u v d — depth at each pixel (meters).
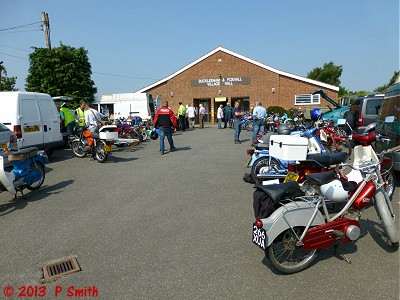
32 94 8.90
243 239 3.88
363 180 3.46
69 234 4.11
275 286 2.92
